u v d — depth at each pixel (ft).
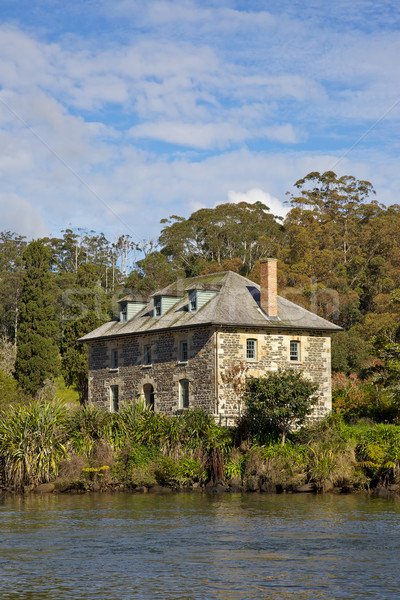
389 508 109.81
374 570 70.95
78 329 243.19
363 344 254.88
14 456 137.69
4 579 68.03
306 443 141.18
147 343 175.22
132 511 108.47
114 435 144.56
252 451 137.80
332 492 129.39
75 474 136.36
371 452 132.16
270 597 62.03
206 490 135.03
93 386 191.72
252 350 160.25
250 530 91.50
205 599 61.52
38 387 240.32
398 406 160.56
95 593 63.41
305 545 82.12
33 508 112.37
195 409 155.84
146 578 68.13
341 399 177.06
